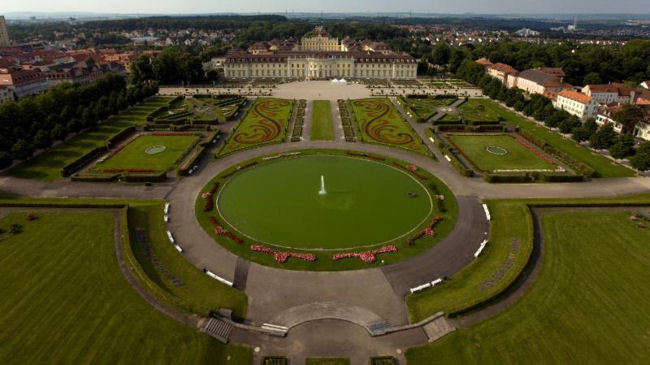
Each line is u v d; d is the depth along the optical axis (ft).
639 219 333.21
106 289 245.65
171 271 268.62
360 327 224.12
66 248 287.48
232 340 214.69
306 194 382.22
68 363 194.80
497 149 504.43
